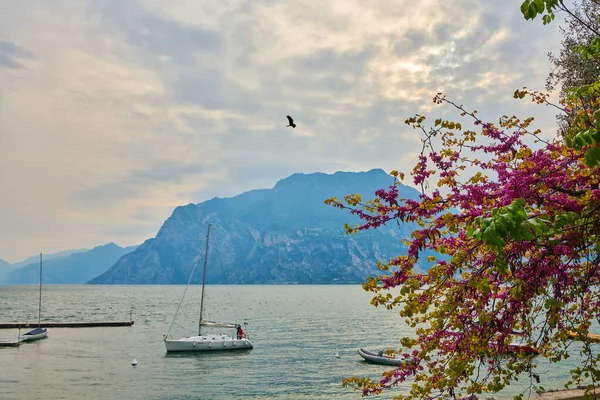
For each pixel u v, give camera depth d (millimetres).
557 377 36625
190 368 55406
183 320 123500
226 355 64188
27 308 173375
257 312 152125
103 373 52625
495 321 5695
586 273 5629
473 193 5605
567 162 5383
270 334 88750
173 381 48344
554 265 5277
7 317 130875
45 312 153000
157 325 110125
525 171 5535
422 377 6379
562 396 13445
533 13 5051
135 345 75000
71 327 102500
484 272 5547
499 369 6422
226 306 188500
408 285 5516
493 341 6262
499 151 6348
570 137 5055
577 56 15133
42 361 60438
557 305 5121
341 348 69438
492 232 3879
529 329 6352
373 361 56719
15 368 55500
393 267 5836
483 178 5934
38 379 49438
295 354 64188
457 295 5398
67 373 52719
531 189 5344
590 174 5219
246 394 42500
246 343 69000
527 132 6488
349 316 133250
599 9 13305
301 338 82188
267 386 45188
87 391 44156
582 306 6336
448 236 6031
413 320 6117
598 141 4145
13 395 42562
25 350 69938
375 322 113625
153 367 56250
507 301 5609
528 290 5320
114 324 106438
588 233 5148
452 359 5840
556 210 5230
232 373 51875
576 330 6391
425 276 5684
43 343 77688
